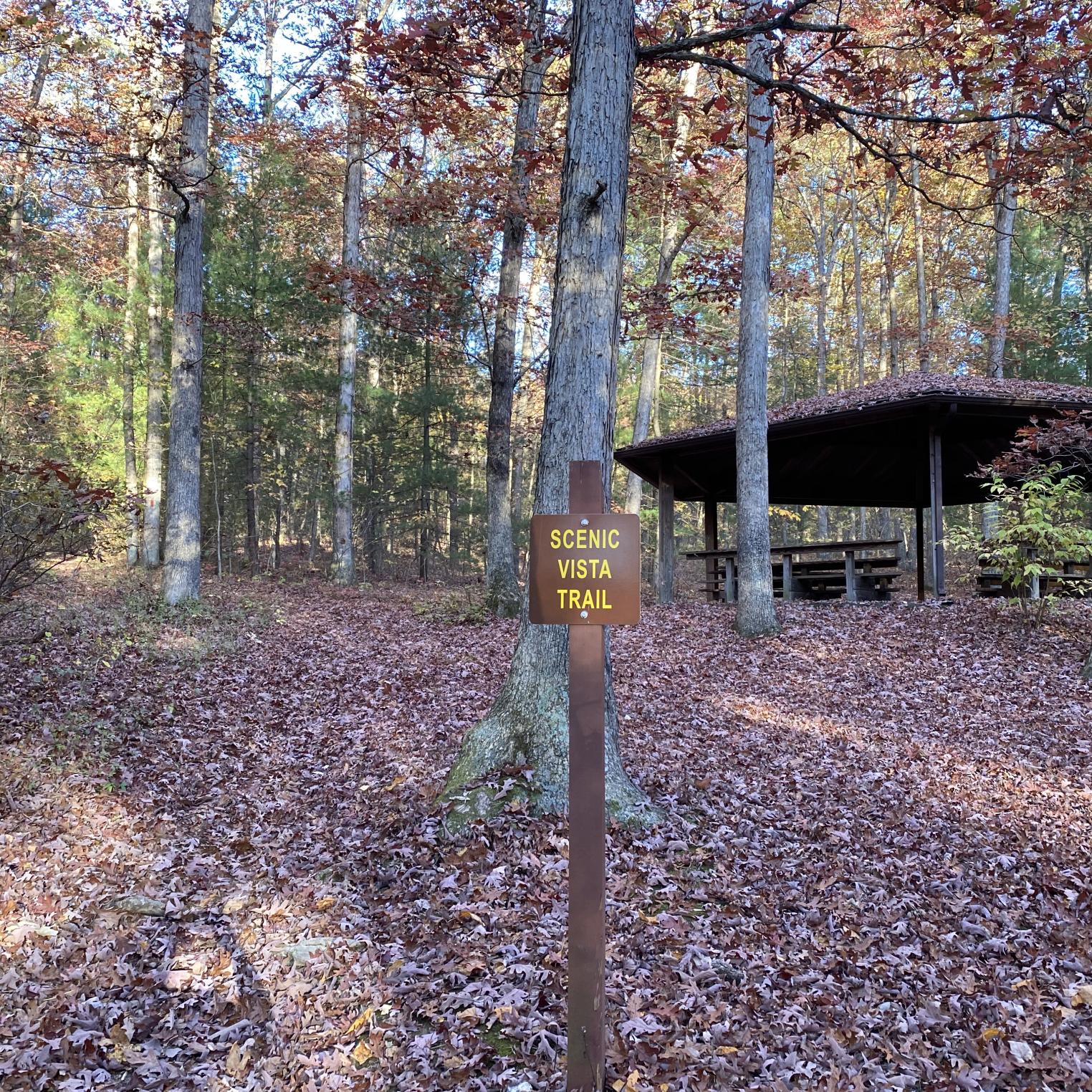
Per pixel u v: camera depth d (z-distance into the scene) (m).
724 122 5.86
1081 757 5.82
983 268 22.47
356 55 13.27
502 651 9.49
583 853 2.52
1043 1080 2.62
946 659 8.28
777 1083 2.58
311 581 17.39
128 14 10.66
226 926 3.62
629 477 17.66
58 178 16.27
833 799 5.16
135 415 18.88
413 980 3.18
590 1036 2.50
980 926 3.61
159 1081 2.61
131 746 5.96
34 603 8.95
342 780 5.52
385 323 12.69
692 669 8.43
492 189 11.33
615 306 4.57
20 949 3.32
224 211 17.59
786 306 28.75
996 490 9.64
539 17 6.03
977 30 4.53
